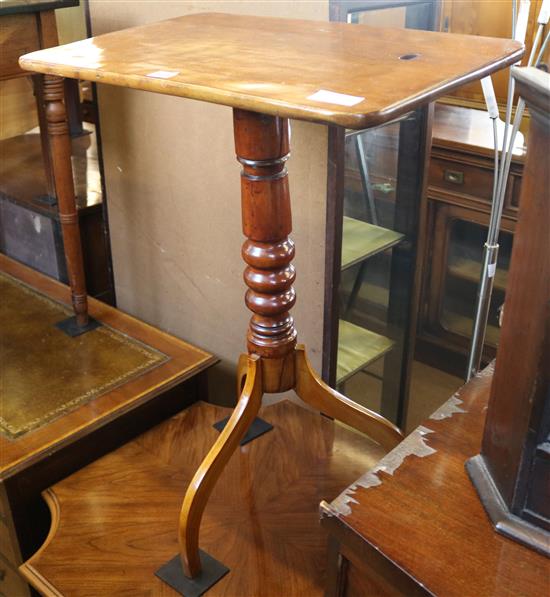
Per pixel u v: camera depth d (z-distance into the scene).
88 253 2.01
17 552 1.40
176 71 1.00
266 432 1.50
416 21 1.47
